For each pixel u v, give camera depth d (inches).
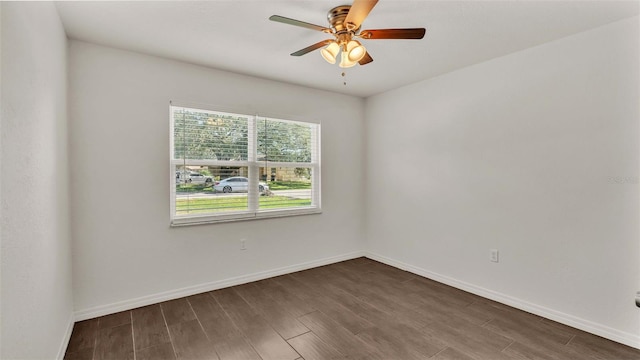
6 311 43.5
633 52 83.0
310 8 79.2
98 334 90.6
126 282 106.7
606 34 87.5
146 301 110.2
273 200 142.5
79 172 98.2
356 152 170.1
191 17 83.7
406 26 88.5
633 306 83.7
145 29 90.6
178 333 91.5
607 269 88.3
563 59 96.0
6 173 43.6
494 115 114.0
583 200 92.6
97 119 101.0
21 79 50.5
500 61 111.9
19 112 49.5
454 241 128.9
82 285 99.2
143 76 109.0
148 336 89.8
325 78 137.0
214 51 107.0
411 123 146.3
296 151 150.1
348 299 116.3
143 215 109.7
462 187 125.3
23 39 51.6
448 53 108.5
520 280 107.7
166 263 114.5
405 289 126.3
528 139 104.6
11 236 45.5
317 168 157.2
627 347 83.6
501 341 87.1
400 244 153.4
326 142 157.6
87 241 99.9
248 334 91.1
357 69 125.5
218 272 126.0
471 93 121.3
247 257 133.5
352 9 65.4
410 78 136.9
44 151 65.1
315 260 155.1
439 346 84.7
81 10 79.5
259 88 135.4
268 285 130.4
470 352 81.9
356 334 91.1
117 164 104.6
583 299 92.9
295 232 147.9
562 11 80.2
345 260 166.4
